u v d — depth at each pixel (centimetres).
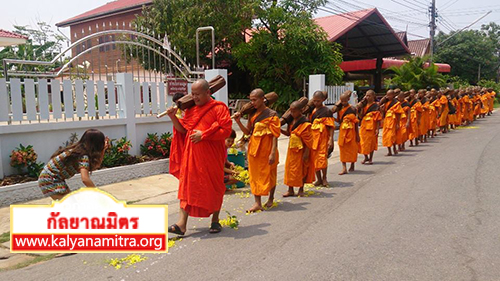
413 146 1307
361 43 2275
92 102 782
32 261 438
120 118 823
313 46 1609
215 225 510
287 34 1589
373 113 977
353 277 378
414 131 1266
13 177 657
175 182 791
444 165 930
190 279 381
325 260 417
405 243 459
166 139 888
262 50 1700
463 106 1858
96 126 779
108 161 781
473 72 3812
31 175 672
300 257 426
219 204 499
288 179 666
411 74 2205
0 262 436
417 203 620
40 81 700
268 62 1689
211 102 484
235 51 1680
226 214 593
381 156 1128
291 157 660
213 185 487
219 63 1855
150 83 885
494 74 4131
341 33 1798
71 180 704
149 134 886
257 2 1608
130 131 841
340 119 888
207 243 472
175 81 933
